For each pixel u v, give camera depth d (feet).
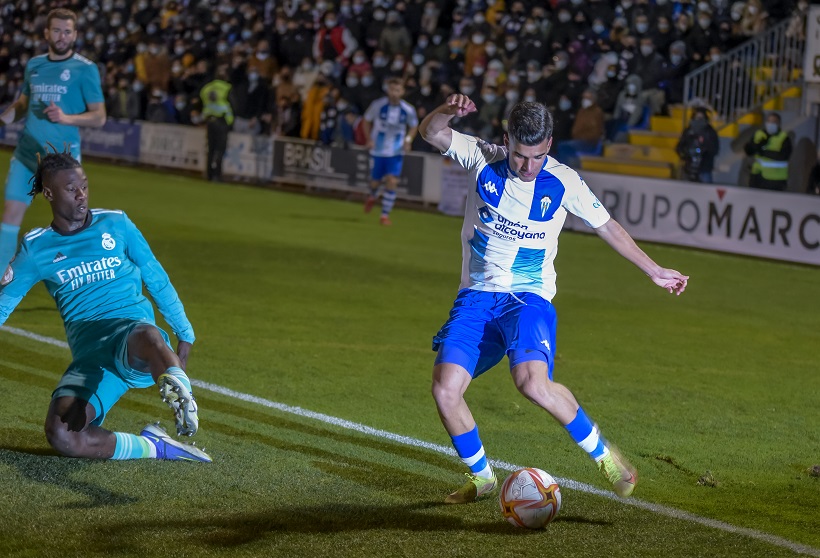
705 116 74.59
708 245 66.18
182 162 103.30
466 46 91.04
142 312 21.98
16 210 39.32
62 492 20.66
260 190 91.30
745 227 64.28
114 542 18.37
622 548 19.07
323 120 90.38
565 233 71.77
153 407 28.22
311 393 30.53
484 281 21.06
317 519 19.92
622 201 70.38
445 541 19.03
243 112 99.60
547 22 86.69
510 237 20.79
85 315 21.70
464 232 21.39
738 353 38.91
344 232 67.15
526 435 27.14
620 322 43.73
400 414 28.78
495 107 83.46
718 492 23.27
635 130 82.89
